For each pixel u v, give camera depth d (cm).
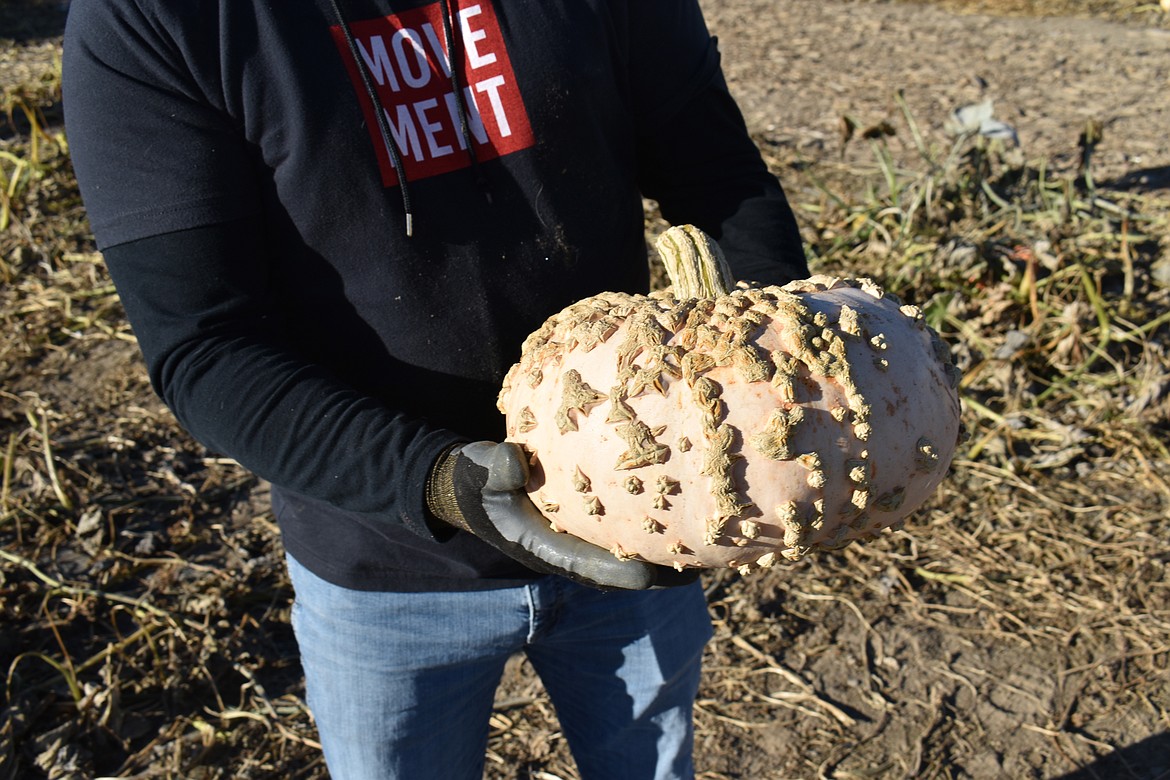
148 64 138
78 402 463
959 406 141
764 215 171
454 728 179
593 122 159
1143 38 930
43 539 378
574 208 159
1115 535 368
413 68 150
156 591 355
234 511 397
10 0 1100
